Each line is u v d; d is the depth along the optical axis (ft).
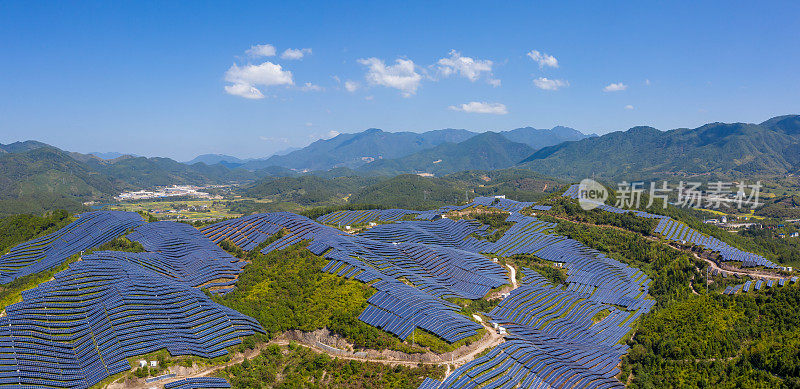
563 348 591.37
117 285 582.35
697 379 552.00
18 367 437.17
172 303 574.15
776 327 615.98
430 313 574.15
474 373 487.61
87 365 465.88
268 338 566.36
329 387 487.61
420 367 500.33
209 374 490.08
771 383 525.75
